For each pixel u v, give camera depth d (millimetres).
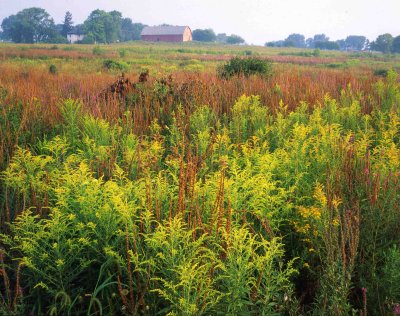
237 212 3076
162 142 5184
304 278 3037
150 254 2609
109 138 5309
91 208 2820
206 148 4742
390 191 3195
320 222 2902
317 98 8211
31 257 2582
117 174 3877
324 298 2516
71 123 5680
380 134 5559
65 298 2412
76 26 181000
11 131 5453
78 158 4285
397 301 2598
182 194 2867
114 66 29094
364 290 2342
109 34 162000
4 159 4680
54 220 2662
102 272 2545
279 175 3910
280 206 3387
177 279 2412
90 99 7711
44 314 2576
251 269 2496
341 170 3824
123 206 2686
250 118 6207
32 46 79562
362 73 25328
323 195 3109
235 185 3320
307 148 4430
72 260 2625
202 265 2396
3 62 33094
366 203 3375
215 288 2533
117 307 2555
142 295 2346
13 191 3635
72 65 33312
